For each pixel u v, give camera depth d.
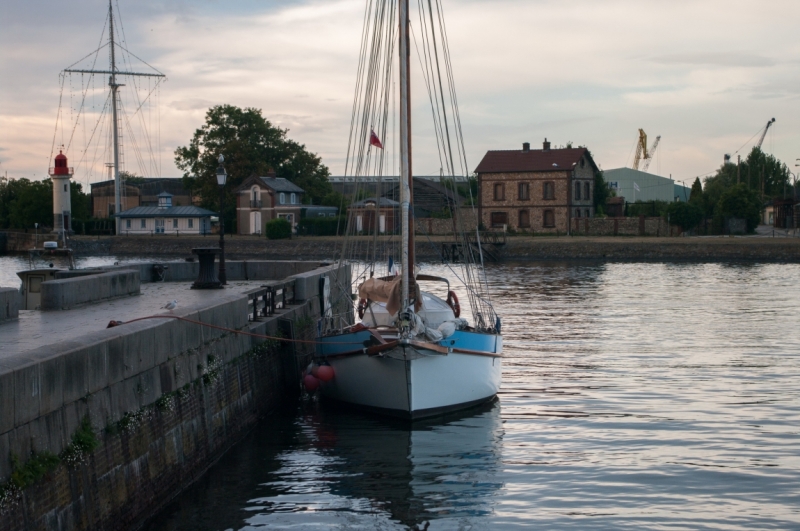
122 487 11.58
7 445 8.89
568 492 14.18
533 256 83.19
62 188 92.88
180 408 14.03
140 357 12.51
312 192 115.56
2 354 13.39
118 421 11.66
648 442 17.05
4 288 17.98
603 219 92.69
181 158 107.88
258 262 32.75
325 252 86.56
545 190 94.06
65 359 10.21
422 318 19.11
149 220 103.31
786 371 24.42
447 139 22.61
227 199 105.94
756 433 17.61
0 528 8.52
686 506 13.48
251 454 16.34
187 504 13.52
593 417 19.16
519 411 19.78
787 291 48.78
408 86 18.88
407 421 18.45
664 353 27.73
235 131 108.62
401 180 18.67
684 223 91.56
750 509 13.32
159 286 28.55
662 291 49.53
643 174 134.88
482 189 96.12
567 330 33.28
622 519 12.95
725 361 26.16
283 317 21.84
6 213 119.88
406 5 18.75
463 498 13.94
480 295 23.94
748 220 97.06
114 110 100.25
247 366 18.12
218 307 16.41
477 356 19.41
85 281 21.55
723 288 51.06
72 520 10.08
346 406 19.88
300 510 13.35
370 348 18.09
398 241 33.28
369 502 13.73
